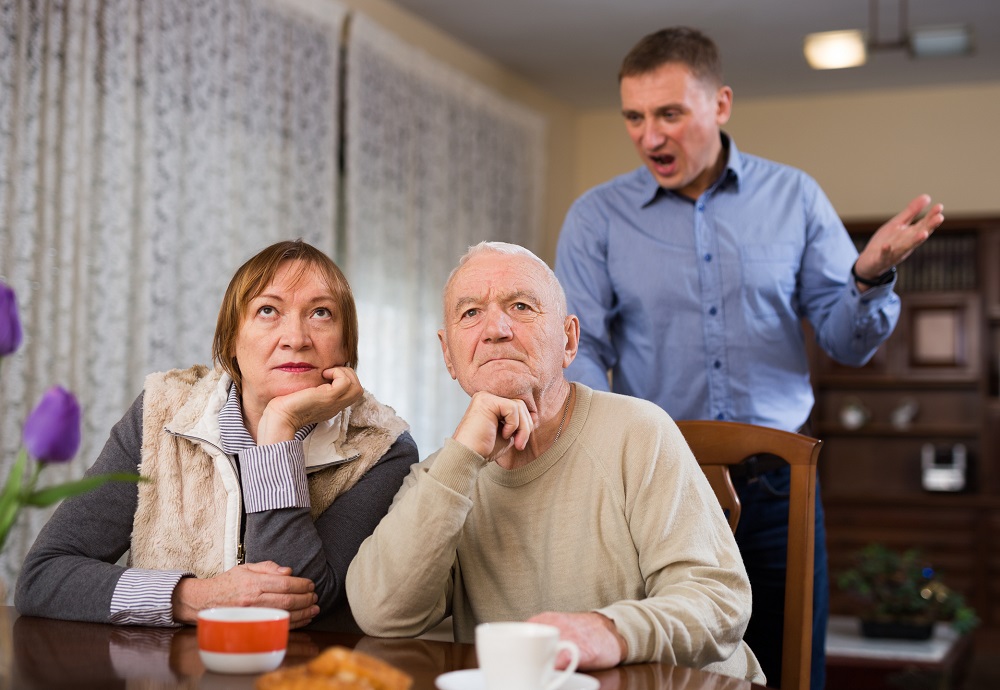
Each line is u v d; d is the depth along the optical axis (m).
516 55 5.43
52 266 3.00
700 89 2.15
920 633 3.49
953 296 5.66
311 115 4.06
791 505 1.62
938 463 5.70
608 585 1.36
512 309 1.35
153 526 1.53
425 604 1.31
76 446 0.92
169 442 1.55
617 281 2.31
